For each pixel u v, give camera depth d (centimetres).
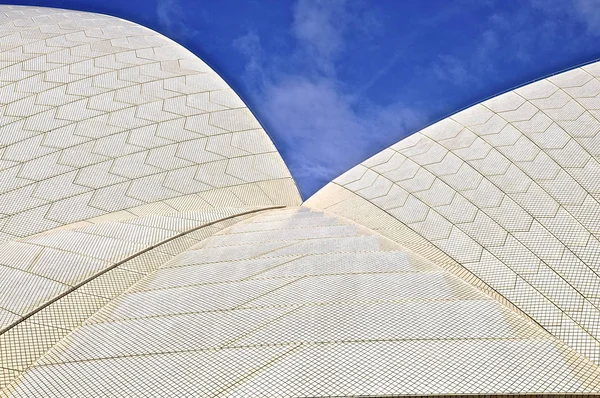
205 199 2092
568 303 1384
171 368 904
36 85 2403
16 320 1144
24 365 1023
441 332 974
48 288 1270
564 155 1855
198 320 1071
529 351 921
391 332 974
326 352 916
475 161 1970
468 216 1764
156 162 2192
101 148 2167
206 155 2331
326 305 1084
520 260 1550
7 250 1480
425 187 1962
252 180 2311
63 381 897
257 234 1634
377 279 1207
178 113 2505
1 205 1816
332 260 1332
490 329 988
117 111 2380
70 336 1083
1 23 2889
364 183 2150
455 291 1159
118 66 2688
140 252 1496
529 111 2092
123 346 1002
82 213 1852
